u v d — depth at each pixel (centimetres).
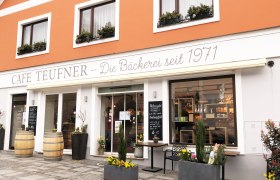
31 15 1218
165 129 830
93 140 967
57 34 1118
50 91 1116
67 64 1069
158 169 791
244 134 715
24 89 1181
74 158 948
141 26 918
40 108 1122
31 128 1128
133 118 932
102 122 998
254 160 696
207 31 797
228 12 773
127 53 934
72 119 1052
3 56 1277
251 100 718
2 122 1233
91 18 1066
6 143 1205
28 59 1184
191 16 826
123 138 655
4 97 1244
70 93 1070
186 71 781
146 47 896
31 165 845
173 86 848
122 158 645
